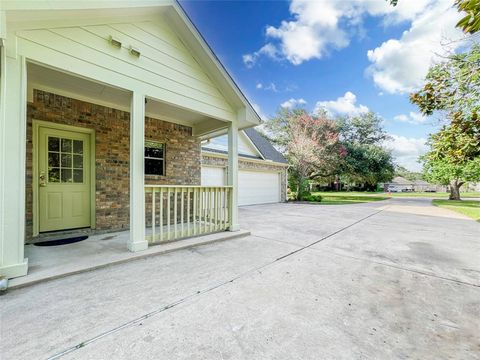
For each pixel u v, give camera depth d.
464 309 2.04
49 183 4.11
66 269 2.67
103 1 2.85
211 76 4.42
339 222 6.65
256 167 12.13
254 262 3.15
